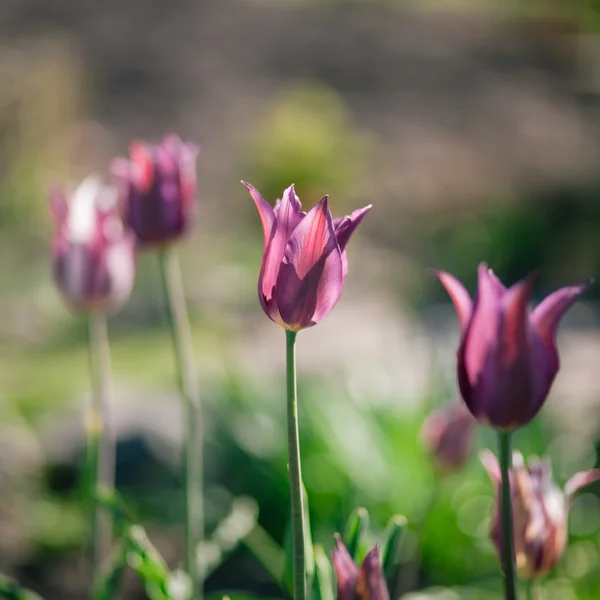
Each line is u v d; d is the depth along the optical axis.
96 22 24.66
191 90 21.44
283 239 1.88
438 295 11.87
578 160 19.44
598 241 14.50
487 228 14.81
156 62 22.69
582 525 5.14
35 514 5.61
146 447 6.05
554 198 17.12
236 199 16.19
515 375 1.95
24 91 13.38
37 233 12.34
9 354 8.93
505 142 20.20
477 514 5.27
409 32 26.50
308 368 7.35
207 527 5.56
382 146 19.47
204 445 6.02
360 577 1.98
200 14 25.92
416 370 6.83
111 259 3.39
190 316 10.29
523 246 14.32
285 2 27.88
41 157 13.44
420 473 5.32
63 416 6.54
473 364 1.98
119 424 6.21
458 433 4.07
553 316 1.96
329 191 15.01
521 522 2.35
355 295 11.26
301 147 14.70
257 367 7.45
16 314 9.91
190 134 19.38
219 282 11.57
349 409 5.83
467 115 21.55
